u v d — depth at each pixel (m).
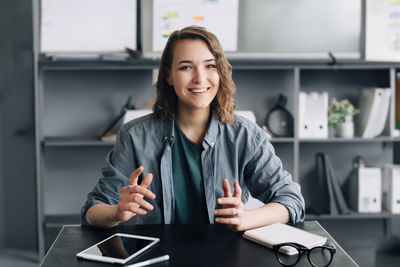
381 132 2.92
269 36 2.87
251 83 3.04
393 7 2.86
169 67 1.36
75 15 2.74
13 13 2.91
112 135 2.81
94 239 1.11
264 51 2.87
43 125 2.99
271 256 0.99
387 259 2.96
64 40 2.73
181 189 1.41
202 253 1.01
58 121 3.00
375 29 2.86
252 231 1.11
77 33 2.74
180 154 1.42
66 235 1.14
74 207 3.04
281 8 2.87
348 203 3.08
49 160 3.01
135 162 1.42
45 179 3.02
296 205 1.32
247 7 2.85
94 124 3.01
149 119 1.44
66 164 3.03
